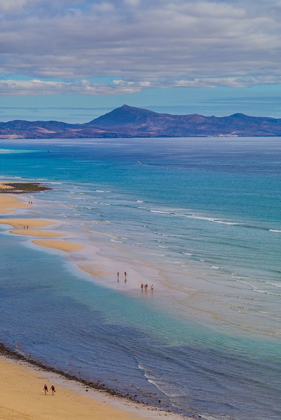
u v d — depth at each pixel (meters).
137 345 42.47
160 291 56.69
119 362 39.25
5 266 66.81
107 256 72.25
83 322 47.59
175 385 35.66
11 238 83.75
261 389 35.12
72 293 56.03
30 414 28.75
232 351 41.19
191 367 38.44
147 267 66.56
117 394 34.06
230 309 50.81
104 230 91.62
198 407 32.69
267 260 69.56
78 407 31.20
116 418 29.92
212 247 77.69
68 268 65.94
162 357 40.19
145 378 36.69
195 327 46.31
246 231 89.88
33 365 38.34
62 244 79.44
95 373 37.38
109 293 56.09
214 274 63.22
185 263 68.50
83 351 41.25
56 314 49.69
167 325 46.84
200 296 54.84
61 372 37.31
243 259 70.19
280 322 47.31
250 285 58.50
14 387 33.78
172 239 83.69
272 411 32.41
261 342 42.91
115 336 44.38
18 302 53.12
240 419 31.41
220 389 35.12
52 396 32.75
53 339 43.66
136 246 78.75
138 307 51.56
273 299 53.69
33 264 67.81
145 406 32.38
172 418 30.73
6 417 27.45
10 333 44.91
